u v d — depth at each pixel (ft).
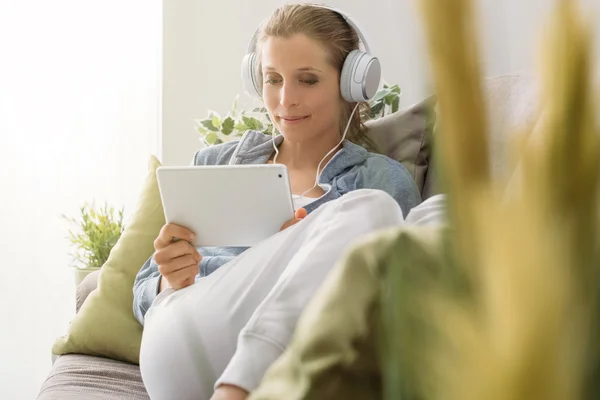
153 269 4.78
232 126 6.40
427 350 0.36
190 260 4.11
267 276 3.07
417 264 0.40
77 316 5.15
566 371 0.32
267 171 3.86
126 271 5.26
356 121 5.17
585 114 0.32
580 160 0.32
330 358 1.17
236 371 2.33
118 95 8.96
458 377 0.32
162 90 8.88
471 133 0.32
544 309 0.31
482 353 0.31
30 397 8.93
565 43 0.32
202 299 3.10
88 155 8.97
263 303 2.47
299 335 1.27
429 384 0.35
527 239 0.31
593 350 0.32
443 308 0.34
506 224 0.31
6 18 8.93
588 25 0.31
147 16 8.93
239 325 2.99
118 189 8.97
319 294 1.32
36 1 8.95
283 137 5.22
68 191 8.97
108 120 8.98
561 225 0.31
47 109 8.96
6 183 8.93
